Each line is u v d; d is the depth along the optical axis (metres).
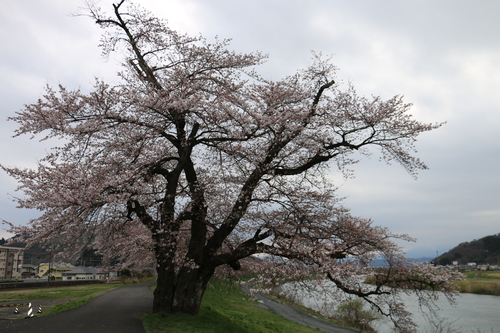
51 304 22.38
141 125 12.68
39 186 11.09
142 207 13.11
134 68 13.63
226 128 13.16
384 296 13.31
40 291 32.72
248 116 12.61
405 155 13.53
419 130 13.12
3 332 10.27
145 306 16.73
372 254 12.35
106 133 12.70
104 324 11.61
